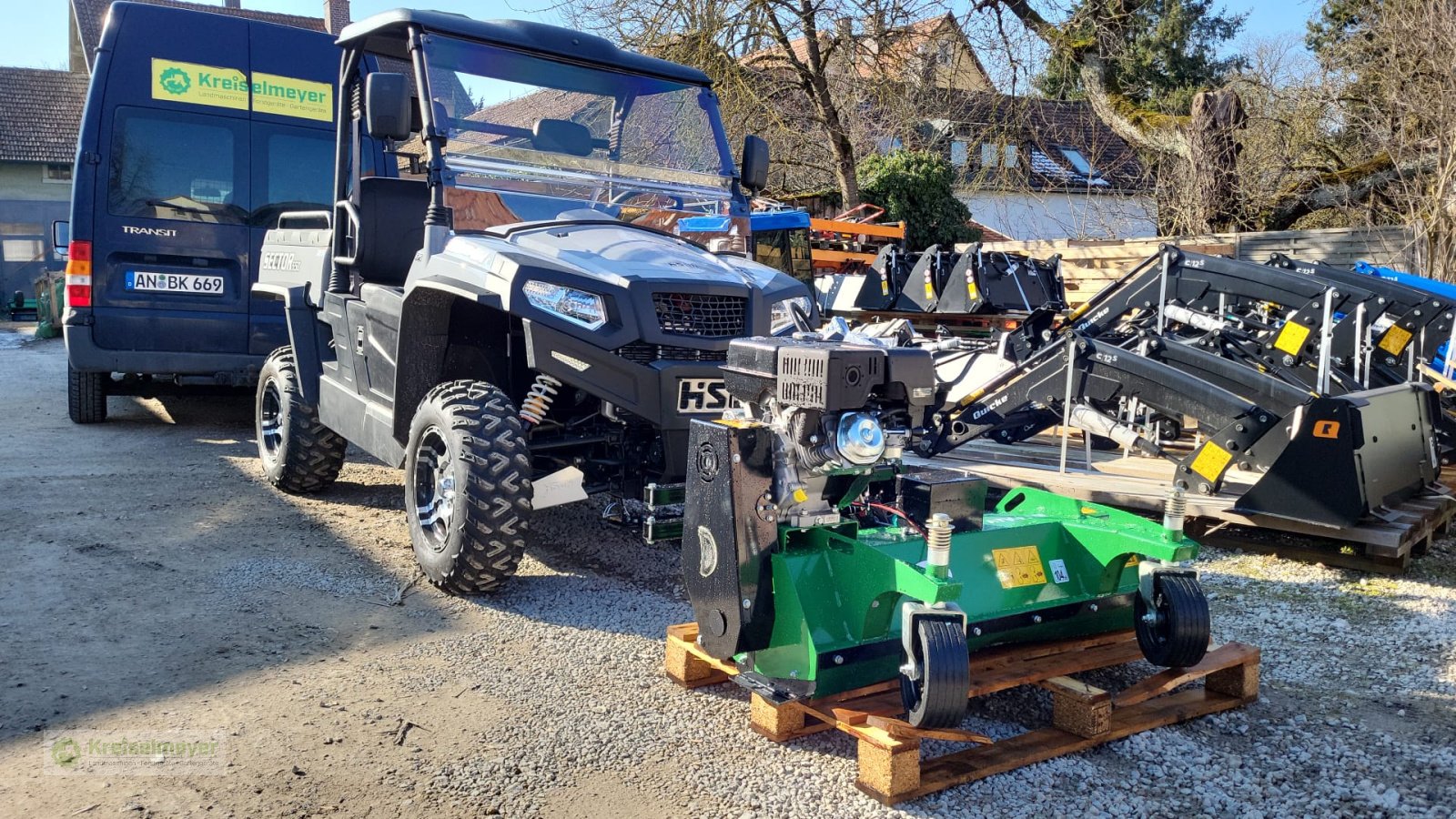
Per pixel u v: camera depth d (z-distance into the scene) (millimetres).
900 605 3127
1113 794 2914
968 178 22422
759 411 3250
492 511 4152
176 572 4695
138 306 7816
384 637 4000
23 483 6367
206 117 8000
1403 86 14133
